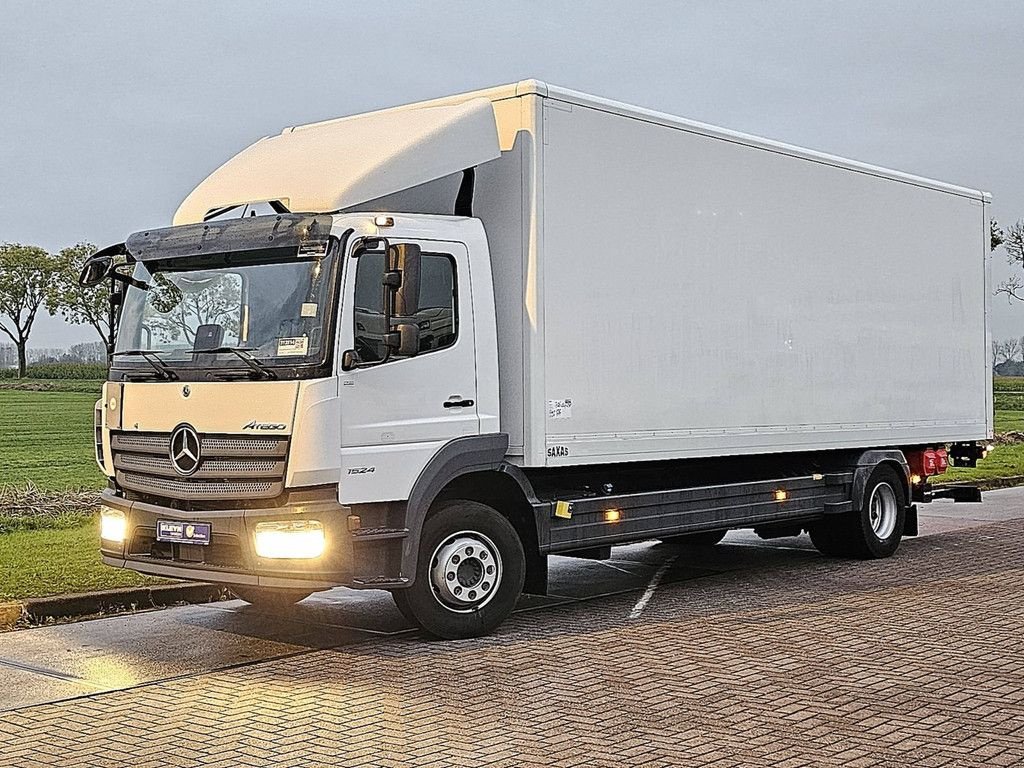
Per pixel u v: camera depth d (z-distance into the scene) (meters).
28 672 8.32
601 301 10.18
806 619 10.16
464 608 9.41
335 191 8.81
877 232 13.48
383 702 7.49
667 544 15.25
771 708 7.30
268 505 8.55
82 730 6.91
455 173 9.70
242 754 6.44
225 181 9.72
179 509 8.98
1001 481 23.33
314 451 8.45
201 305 9.11
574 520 10.14
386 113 10.59
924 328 14.23
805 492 12.73
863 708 7.30
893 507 13.90
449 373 9.24
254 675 8.23
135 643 9.27
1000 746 6.53
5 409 37.88
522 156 9.66
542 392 9.66
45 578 11.02
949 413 14.71
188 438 8.88
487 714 7.20
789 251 12.24
